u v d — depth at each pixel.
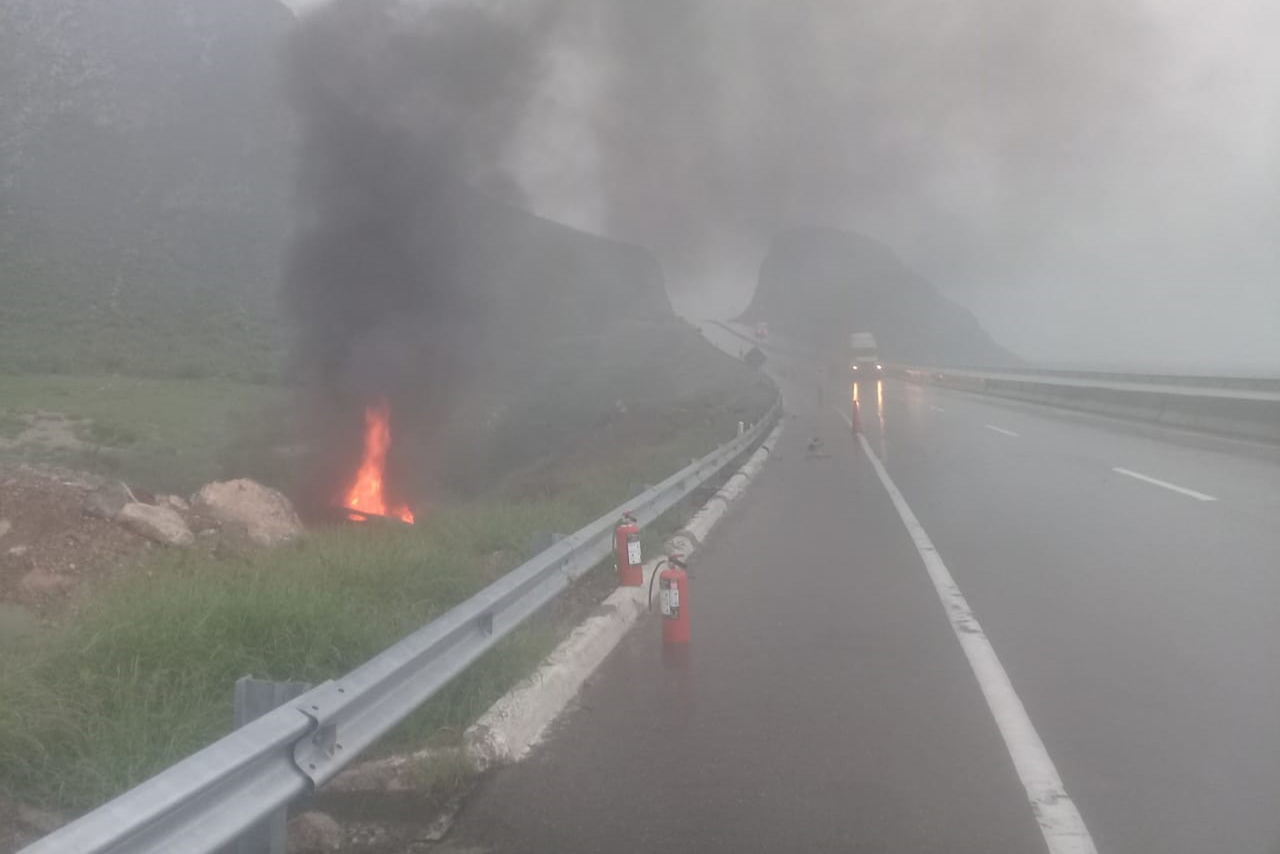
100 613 6.50
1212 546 11.99
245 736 3.83
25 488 10.47
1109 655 7.67
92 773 4.66
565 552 7.85
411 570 8.34
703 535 13.03
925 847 4.66
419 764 5.28
